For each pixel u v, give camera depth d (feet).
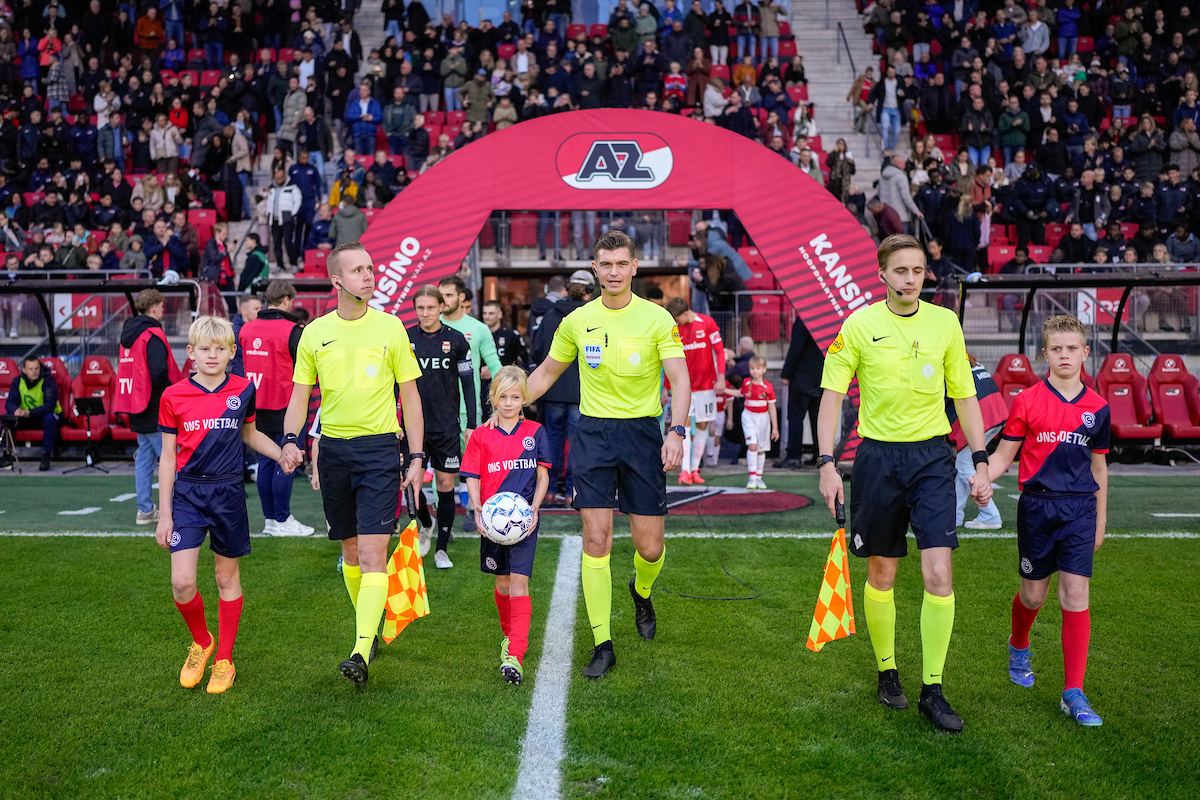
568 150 28.89
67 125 50.88
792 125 50.19
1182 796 9.44
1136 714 11.45
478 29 54.44
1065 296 36.99
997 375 33.63
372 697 11.85
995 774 9.87
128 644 13.75
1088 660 13.17
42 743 10.50
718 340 28.04
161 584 16.79
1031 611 12.06
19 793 9.37
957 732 10.89
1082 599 11.46
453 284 19.24
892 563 11.73
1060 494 11.60
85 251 43.52
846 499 26.03
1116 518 22.41
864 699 11.85
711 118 49.60
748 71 51.08
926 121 52.29
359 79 53.16
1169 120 52.49
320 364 12.37
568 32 55.21
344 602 15.83
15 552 19.04
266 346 20.59
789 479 29.81
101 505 24.80
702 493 26.66
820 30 59.77
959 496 21.53
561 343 13.38
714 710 11.47
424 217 28.66
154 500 25.67
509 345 26.11
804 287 29.17
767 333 37.11
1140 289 36.32
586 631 14.55
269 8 54.34
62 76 54.03
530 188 28.89
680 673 12.71
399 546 13.03
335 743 10.52
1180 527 21.30
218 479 12.07
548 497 24.91
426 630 14.52
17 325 38.50
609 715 11.31
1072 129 49.55
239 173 50.31
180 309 37.42
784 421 35.22
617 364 12.81
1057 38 56.44
